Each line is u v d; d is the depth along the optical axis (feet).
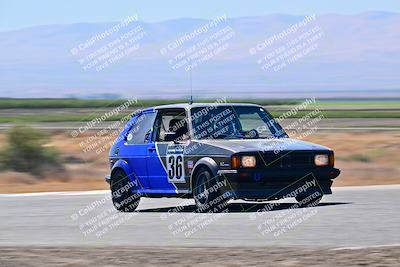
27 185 206.80
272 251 89.04
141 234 106.42
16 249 94.63
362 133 402.52
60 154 245.86
